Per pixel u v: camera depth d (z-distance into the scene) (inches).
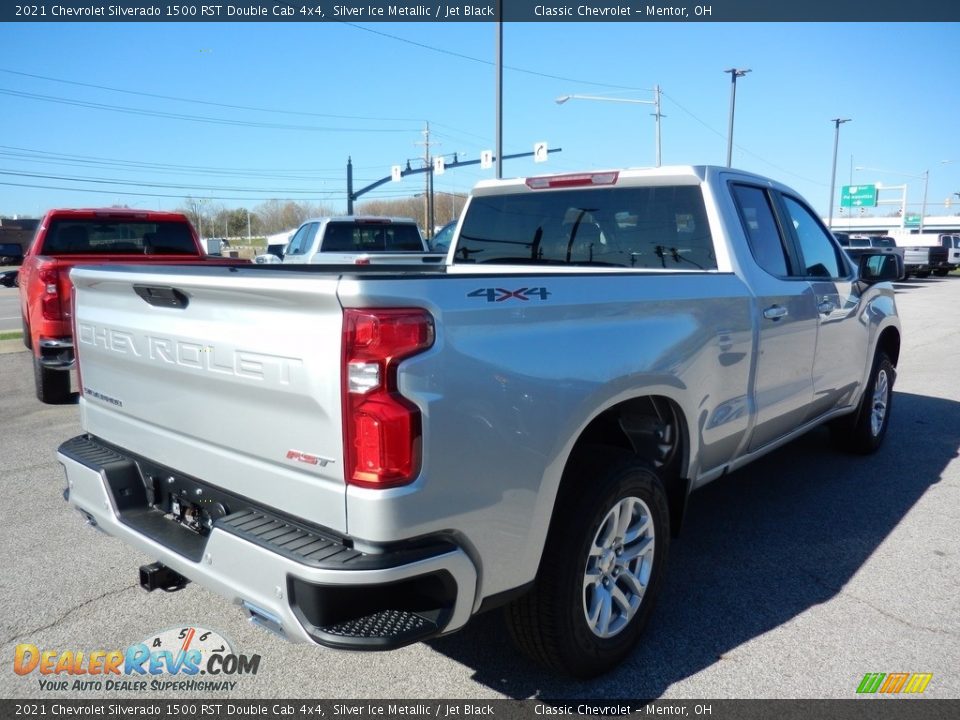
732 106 1223.5
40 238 348.5
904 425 274.4
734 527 180.1
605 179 166.2
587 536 110.1
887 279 200.7
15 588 149.0
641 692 116.4
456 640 131.1
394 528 87.5
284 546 91.0
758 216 167.8
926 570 157.1
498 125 694.5
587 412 108.3
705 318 135.5
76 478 127.0
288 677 121.0
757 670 122.0
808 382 179.3
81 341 133.0
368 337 86.0
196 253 392.2
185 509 114.5
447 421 90.7
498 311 97.9
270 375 94.3
